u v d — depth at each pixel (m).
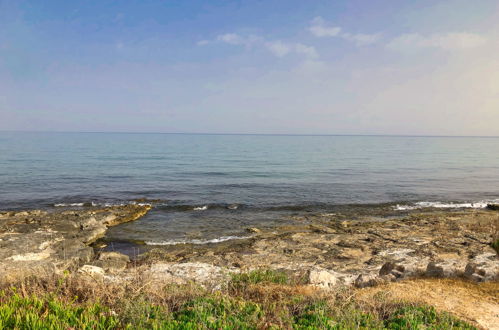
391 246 17.55
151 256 16.70
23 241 16.97
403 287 9.22
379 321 6.66
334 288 9.05
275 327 5.89
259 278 9.84
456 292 8.81
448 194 36.34
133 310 6.01
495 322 7.07
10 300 6.16
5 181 38.69
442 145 191.25
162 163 62.25
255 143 174.75
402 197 34.09
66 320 5.59
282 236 19.81
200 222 23.94
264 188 37.28
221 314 6.52
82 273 8.98
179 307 7.01
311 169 56.22
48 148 100.25
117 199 31.02
